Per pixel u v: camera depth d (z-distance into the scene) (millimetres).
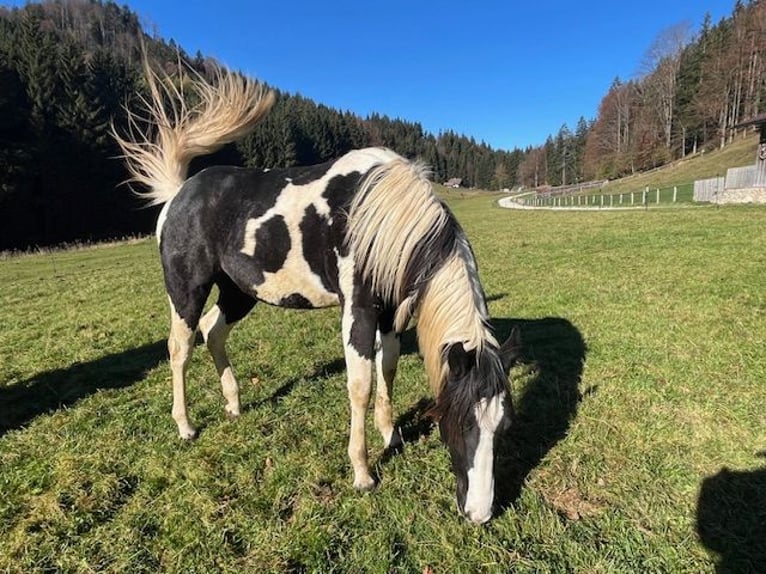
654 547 2445
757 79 52719
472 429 2340
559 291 7531
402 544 2543
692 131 60125
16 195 30281
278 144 58438
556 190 70625
